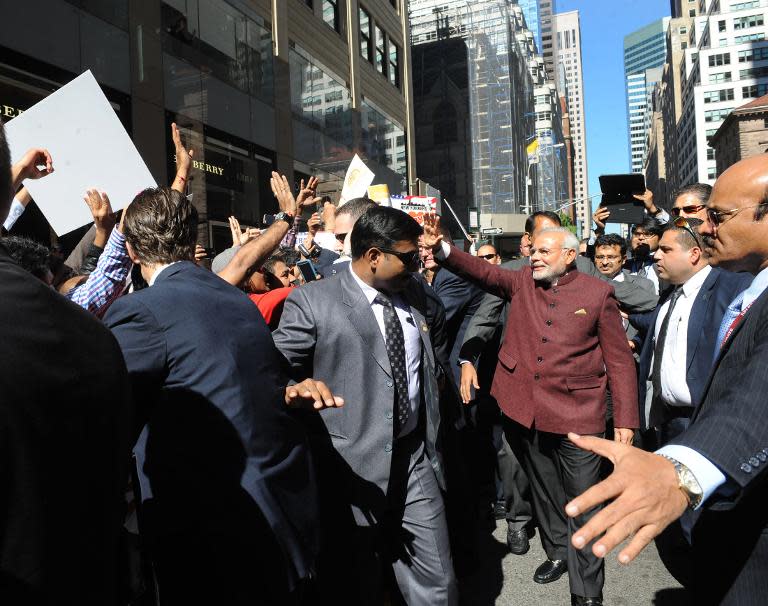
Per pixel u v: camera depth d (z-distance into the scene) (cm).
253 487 188
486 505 523
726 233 181
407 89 2581
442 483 293
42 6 820
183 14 1123
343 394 273
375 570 269
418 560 281
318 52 1738
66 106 263
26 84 798
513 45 5041
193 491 185
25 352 103
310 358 283
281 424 206
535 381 358
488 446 501
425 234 385
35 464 101
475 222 2786
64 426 107
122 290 251
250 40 1372
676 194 480
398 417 276
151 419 188
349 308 276
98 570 115
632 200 660
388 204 448
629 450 129
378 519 265
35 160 245
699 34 12731
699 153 11081
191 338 187
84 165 267
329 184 1762
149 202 211
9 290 106
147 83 1013
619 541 115
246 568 187
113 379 121
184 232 213
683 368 348
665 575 385
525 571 393
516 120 4978
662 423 374
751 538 159
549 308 360
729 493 132
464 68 4675
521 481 419
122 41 966
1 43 759
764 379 140
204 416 186
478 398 498
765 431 134
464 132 4678
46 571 102
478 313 427
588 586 326
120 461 123
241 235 353
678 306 358
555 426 348
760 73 10712
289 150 1522
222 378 188
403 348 282
